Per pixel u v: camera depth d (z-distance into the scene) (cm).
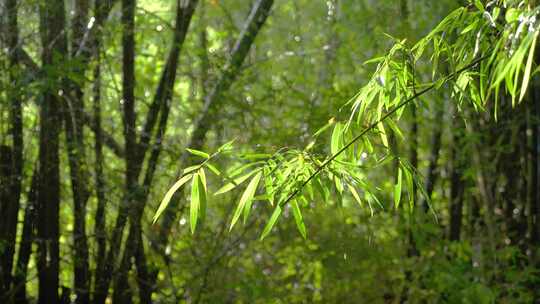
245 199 246
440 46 289
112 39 466
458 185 555
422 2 578
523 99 520
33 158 492
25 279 467
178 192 486
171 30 505
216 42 546
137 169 476
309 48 579
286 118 521
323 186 264
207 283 504
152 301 518
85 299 479
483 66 257
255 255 565
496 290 500
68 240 529
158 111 483
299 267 569
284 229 546
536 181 534
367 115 278
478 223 552
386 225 550
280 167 255
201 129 493
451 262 526
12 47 452
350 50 546
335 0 570
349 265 533
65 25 463
